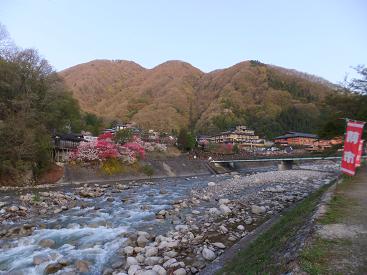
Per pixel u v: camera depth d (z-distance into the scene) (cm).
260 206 1758
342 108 2517
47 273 973
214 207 1897
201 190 2788
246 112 13488
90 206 2136
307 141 9319
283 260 652
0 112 3819
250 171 6262
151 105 14400
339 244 677
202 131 11794
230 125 11644
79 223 1591
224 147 8412
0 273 994
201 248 1099
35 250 1196
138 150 5303
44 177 3866
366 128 2341
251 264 768
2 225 1576
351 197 1239
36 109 4097
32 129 3856
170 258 1020
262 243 970
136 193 2809
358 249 647
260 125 11681
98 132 7781
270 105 13600
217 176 4922
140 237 1252
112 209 2005
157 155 6234
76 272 975
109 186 3441
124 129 5947
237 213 1628
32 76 4194
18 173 3612
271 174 4212
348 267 567
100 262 1059
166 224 1531
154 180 4428
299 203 1742
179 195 2628
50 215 1819
